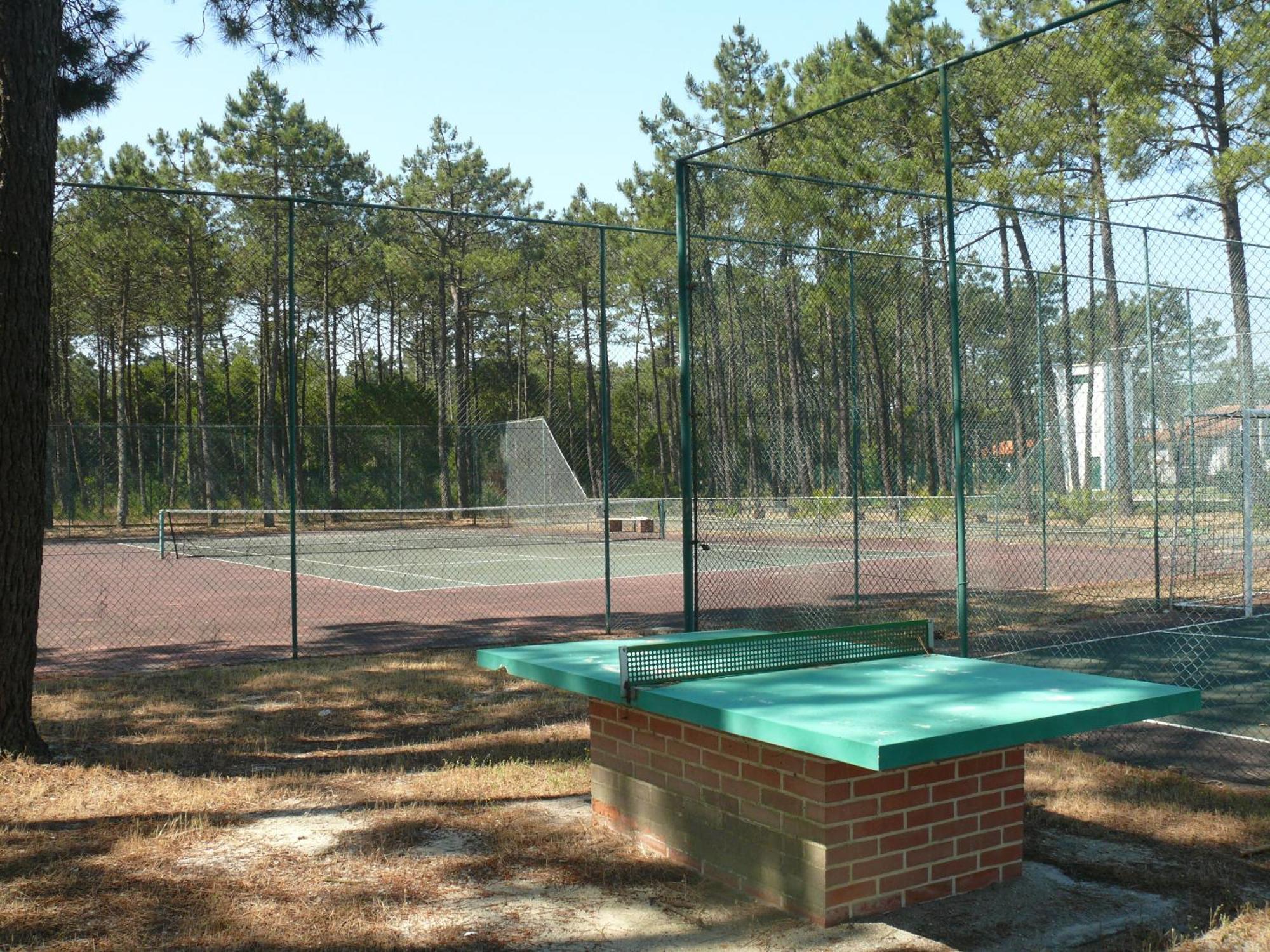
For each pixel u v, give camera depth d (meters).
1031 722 3.73
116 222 34.03
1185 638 10.67
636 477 48.50
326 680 9.00
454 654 10.30
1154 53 18.19
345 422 39.81
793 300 11.63
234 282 38.09
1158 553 13.68
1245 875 4.38
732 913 4.07
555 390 54.22
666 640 5.70
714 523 10.62
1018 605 13.16
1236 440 15.46
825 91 30.62
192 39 9.50
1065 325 15.23
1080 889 4.27
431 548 22.70
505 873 4.52
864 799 4.00
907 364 17.36
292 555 10.09
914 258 12.46
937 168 26.28
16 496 6.41
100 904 4.16
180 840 4.95
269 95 38.06
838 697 4.17
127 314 37.34
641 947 3.76
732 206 15.09
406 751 6.74
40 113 6.64
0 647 6.39
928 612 12.48
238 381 52.12
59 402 43.28
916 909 4.07
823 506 12.53
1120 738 6.70
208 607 15.23
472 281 38.66
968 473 15.41
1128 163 18.77
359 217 39.41
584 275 39.81
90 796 5.70
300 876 4.48
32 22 6.57
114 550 25.94
